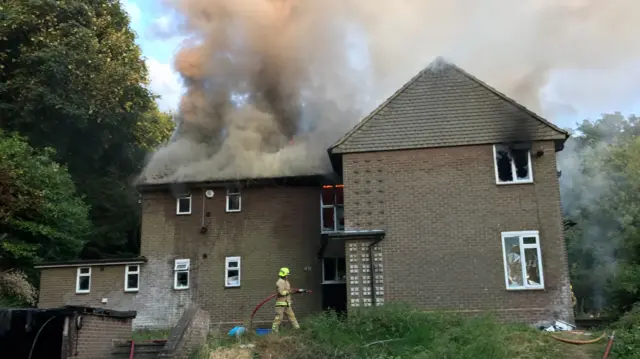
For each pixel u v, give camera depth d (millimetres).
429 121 16672
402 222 15867
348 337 12070
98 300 20625
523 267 15133
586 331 13062
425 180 16125
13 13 23922
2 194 19797
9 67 25500
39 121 25469
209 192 21578
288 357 10938
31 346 12195
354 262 15688
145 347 11930
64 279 20859
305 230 20844
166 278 20922
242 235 21078
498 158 16156
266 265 20656
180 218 21516
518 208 15570
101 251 30500
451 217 15734
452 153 16234
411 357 10727
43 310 10656
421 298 15211
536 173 15781
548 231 15297
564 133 15852
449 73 17219
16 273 18625
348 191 16328
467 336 11344
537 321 14672
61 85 25328
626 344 11086
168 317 20469
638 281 19906
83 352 10914
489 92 16766
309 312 19828
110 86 27062
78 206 23672
